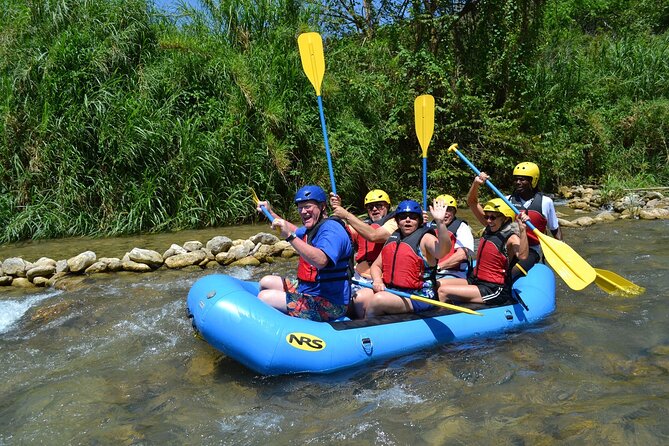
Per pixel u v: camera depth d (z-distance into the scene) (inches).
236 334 132.6
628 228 309.0
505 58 440.8
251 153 357.4
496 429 108.7
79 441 111.3
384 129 416.8
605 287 177.3
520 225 162.7
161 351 154.9
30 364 149.0
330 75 399.2
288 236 131.6
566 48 587.2
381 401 122.5
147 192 328.2
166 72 362.9
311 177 375.2
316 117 389.1
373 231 174.2
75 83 335.9
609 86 548.1
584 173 498.9
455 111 434.0
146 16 371.6
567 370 133.7
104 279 226.2
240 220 353.4
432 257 156.2
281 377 134.0
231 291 139.3
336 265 142.1
